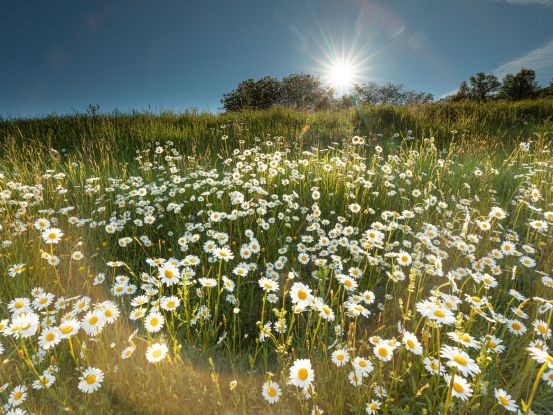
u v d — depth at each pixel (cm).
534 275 268
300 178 423
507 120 1006
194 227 315
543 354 116
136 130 793
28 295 223
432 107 1157
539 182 433
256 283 261
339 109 1268
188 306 214
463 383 129
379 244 260
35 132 816
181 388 166
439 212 347
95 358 177
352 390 164
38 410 153
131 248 314
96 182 425
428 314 147
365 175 480
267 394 145
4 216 321
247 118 1034
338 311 223
